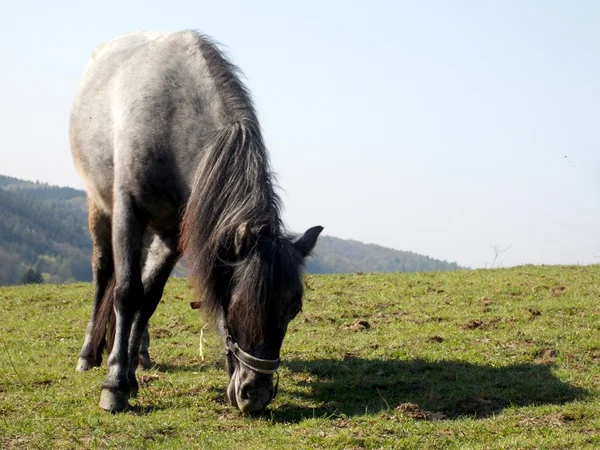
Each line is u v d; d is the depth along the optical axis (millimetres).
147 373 8094
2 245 128500
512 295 12531
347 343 9422
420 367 8109
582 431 5844
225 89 6844
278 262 5793
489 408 6641
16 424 6059
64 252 140625
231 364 6238
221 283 6094
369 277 15344
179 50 7309
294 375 7926
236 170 6160
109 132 7609
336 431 5902
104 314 8008
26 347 9883
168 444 5648
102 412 6473
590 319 10297
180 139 6777
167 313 12086
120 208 7020
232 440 5730
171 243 7629
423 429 5914
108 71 8125
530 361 8320
